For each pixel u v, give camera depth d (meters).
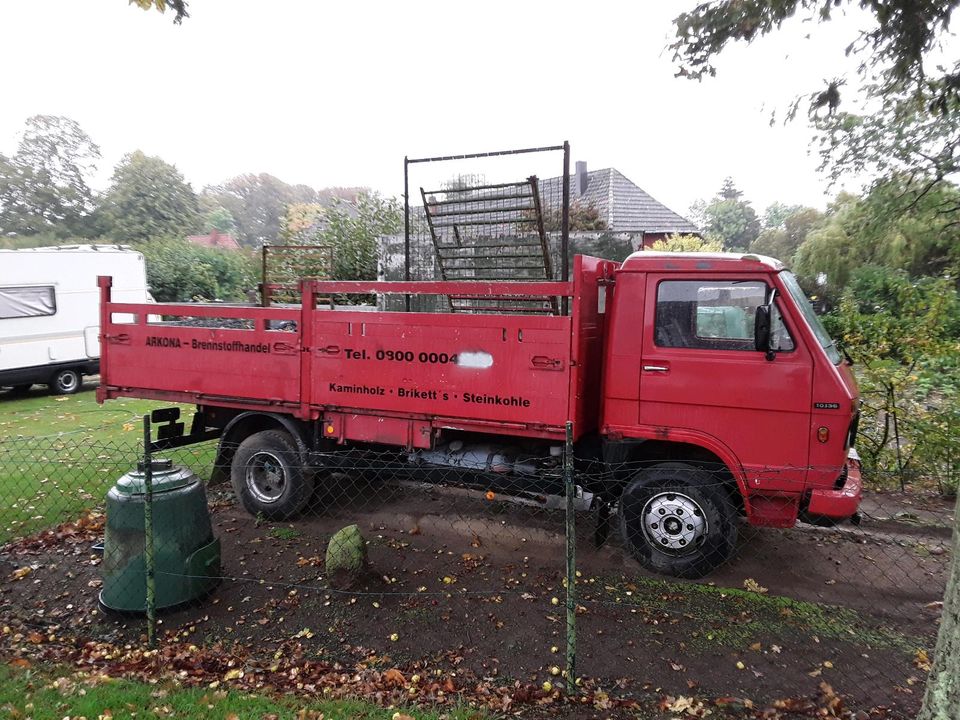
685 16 5.07
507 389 5.02
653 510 4.96
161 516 4.36
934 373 8.12
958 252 10.31
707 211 68.69
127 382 6.72
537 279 7.95
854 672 3.71
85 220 40.72
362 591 4.67
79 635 4.19
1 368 13.38
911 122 9.78
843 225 14.27
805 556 5.31
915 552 5.40
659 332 4.87
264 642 4.08
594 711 3.34
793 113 6.09
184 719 3.14
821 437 4.48
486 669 3.77
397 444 5.52
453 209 9.42
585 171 25.33
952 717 2.34
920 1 4.73
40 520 6.07
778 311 4.57
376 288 5.46
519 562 5.24
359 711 3.27
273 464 6.22
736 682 3.63
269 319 5.94
